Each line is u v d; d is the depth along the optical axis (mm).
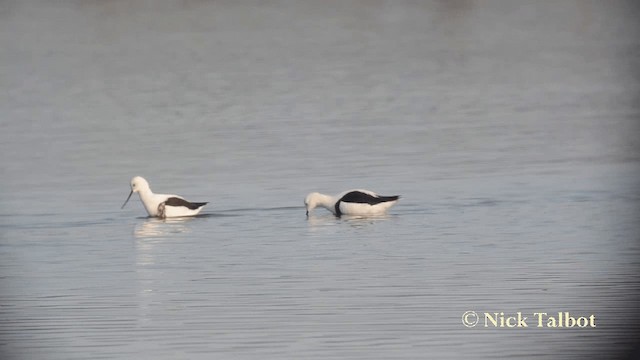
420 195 24547
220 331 16078
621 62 45562
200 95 39500
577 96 38531
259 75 43531
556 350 15289
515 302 17000
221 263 19438
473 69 44594
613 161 27969
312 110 36500
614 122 33688
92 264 19594
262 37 52281
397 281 18109
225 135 32500
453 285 17859
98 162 29156
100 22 55375
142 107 37438
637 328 15945
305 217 22906
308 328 16109
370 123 34062
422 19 57812
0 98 39406
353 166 27766
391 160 28531
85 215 23500
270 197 24719
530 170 27031
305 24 56000
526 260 19156
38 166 28766
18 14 57469
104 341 15773
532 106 36781
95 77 43062
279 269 18984
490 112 35812
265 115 35719
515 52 48312
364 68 44906
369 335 15789
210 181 26500
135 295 17719
